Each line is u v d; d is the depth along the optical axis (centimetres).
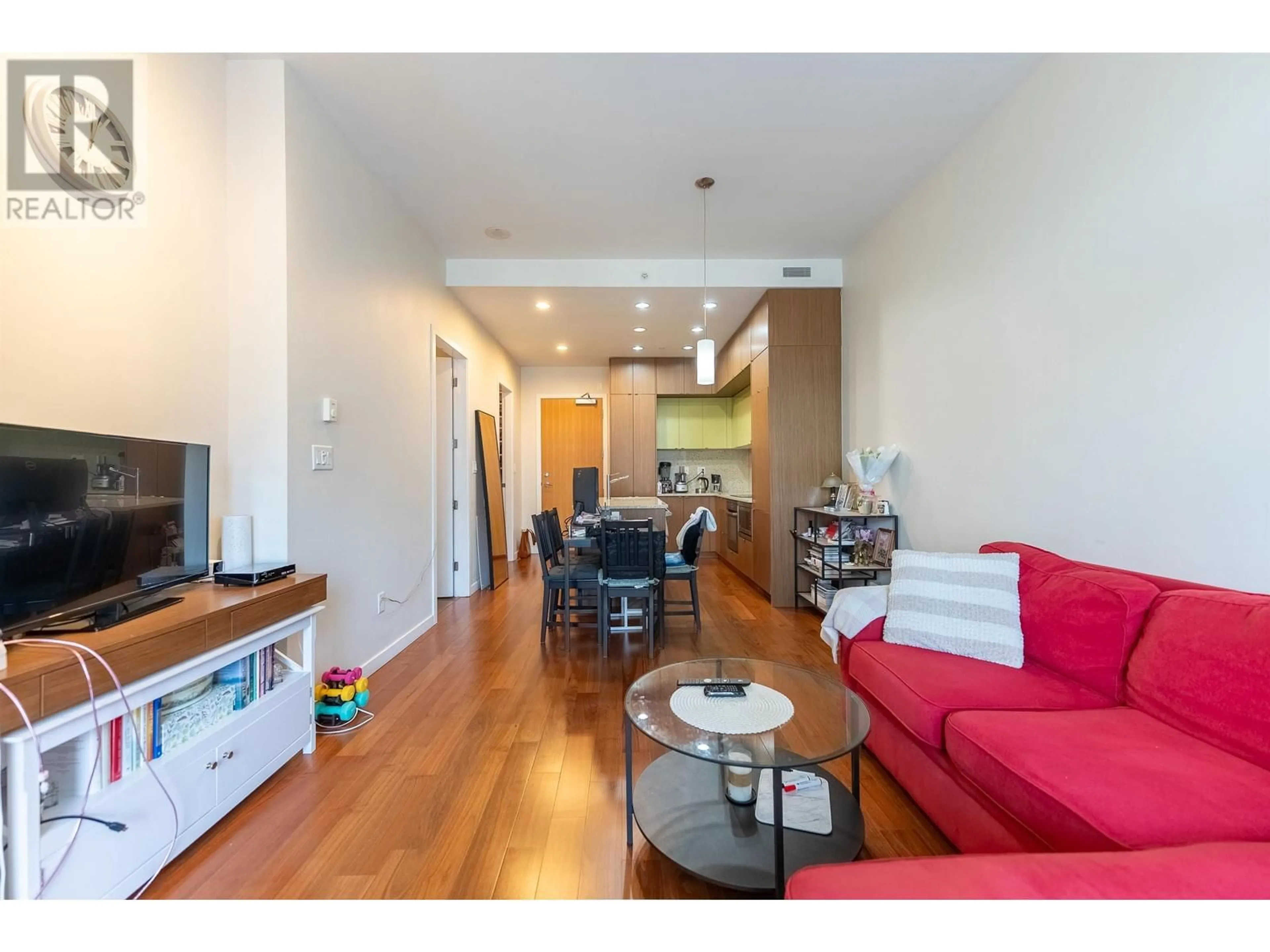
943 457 296
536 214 349
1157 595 153
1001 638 183
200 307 200
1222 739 122
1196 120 159
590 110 247
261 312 214
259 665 177
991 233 254
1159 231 171
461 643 345
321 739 214
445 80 226
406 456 339
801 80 229
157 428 182
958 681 164
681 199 333
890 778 187
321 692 227
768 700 156
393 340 321
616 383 689
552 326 541
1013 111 238
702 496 704
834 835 145
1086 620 163
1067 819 107
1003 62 220
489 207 338
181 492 170
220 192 210
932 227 304
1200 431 160
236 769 162
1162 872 78
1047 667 174
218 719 159
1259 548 144
